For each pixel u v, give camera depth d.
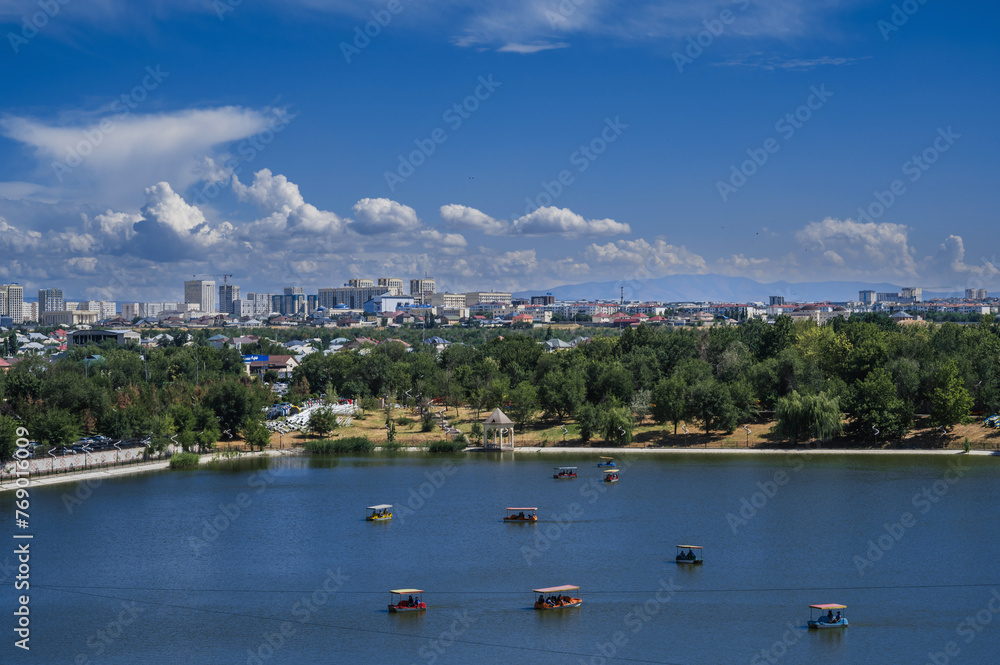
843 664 83.50
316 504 151.88
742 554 118.12
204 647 89.25
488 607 99.81
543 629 93.00
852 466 182.62
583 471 183.88
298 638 91.25
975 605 98.62
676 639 89.75
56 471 176.12
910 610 97.44
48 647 89.38
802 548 120.50
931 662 84.12
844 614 96.38
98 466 183.88
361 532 132.38
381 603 101.56
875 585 105.38
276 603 101.75
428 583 108.12
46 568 114.94
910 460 188.75
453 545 124.50
